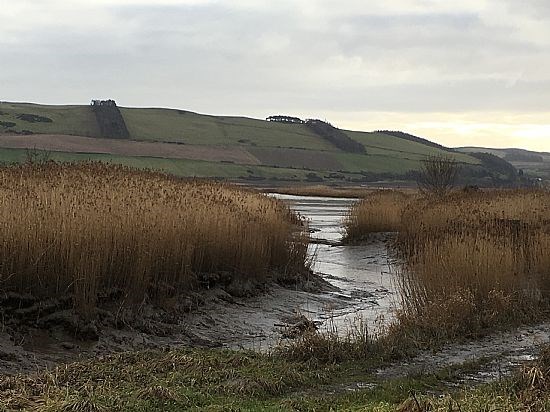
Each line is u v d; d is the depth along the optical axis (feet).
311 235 108.06
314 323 43.27
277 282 56.75
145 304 41.42
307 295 54.65
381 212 98.17
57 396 24.58
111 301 39.93
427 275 43.96
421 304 41.88
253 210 60.95
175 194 51.80
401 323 38.60
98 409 23.35
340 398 26.00
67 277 37.70
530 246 49.16
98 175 53.52
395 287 56.90
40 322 36.19
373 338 36.35
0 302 35.55
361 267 74.59
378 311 49.80
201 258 48.21
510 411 22.81
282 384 27.68
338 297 55.57
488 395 24.99
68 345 35.35
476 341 36.76
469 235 48.98
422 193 122.31
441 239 51.52
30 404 23.95
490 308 41.42
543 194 91.61
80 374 28.37
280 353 33.35
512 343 36.32
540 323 41.24
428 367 31.32
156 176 61.52
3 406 23.22
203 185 65.46
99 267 38.75
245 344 39.40
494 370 30.76
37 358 32.89
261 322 44.75
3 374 29.50
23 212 37.63
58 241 37.73
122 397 24.91
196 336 40.32
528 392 24.80
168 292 43.37
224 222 51.01
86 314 37.29
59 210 39.37
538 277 46.91
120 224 40.96
